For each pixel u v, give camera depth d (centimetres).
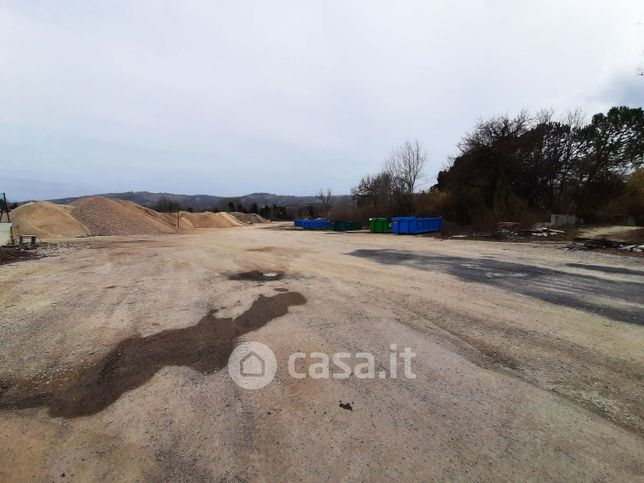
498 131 2417
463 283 743
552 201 2350
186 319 530
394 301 613
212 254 1305
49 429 271
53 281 817
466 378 342
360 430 264
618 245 1204
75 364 383
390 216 3500
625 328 469
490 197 2412
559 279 768
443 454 238
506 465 227
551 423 271
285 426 271
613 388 321
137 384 338
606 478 216
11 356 403
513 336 447
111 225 2744
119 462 235
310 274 872
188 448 248
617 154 2350
